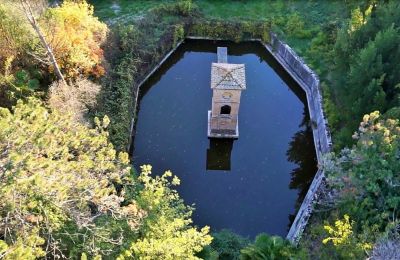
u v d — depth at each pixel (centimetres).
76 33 2684
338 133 2720
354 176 1852
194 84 3453
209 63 3681
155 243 1487
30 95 2464
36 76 2614
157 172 2828
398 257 1491
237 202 2723
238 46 3756
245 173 2883
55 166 1429
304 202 2612
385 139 1838
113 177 1672
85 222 1449
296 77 3441
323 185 2453
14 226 1352
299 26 3594
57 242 1388
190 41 3747
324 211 2145
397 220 1622
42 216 1410
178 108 3241
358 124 2484
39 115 1548
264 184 2831
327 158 2050
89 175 1555
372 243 1608
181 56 3753
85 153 1650
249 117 3209
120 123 2756
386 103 2406
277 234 2573
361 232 1748
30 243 1266
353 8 3391
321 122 2947
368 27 2664
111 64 3088
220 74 2755
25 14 2359
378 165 1850
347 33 2742
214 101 2819
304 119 3241
